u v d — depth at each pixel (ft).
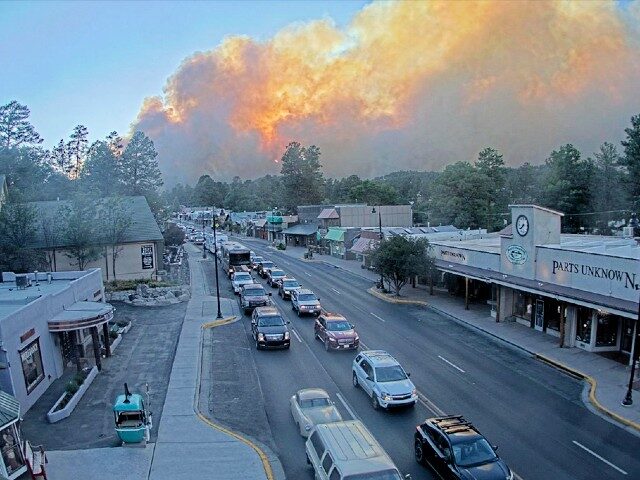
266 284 158.81
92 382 70.79
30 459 44.55
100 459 48.62
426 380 70.33
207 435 53.67
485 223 253.44
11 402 46.09
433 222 268.62
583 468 46.50
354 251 205.16
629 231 118.62
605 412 58.75
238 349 87.35
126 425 50.60
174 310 119.34
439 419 48.78
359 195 354.95
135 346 88.89
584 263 83.10
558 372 73.72
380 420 57.11
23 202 145.69
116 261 152.46
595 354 80.28
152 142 285.23
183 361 79.56
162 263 171.32
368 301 129.90
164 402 62.90
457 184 257.34
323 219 258.98
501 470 41.78
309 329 100.94
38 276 100.07
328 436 41.75
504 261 104.42
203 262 221.25
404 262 127.44
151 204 277.03
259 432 54.90
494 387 67.56
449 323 104.68
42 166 268.41
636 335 60.95
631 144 192.65
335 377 72.23
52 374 71.82
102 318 76.28
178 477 45.29
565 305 84.02
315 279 168.86
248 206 539.70
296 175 430.20
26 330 63.77
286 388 68.18
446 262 128.98
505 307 103.24
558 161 229.66
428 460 46.11
